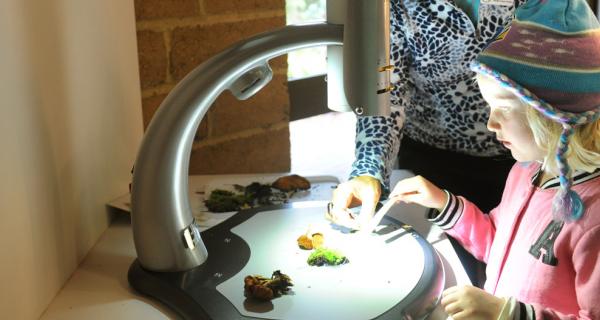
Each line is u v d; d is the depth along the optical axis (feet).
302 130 8.84
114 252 3.83
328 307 3.03
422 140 5.12
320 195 4.50
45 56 3.31
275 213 4.08
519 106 3.18
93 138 3.92
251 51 3.18
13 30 2.97
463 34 4.27
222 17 5.42
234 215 4.04
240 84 3.29
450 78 4.52
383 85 3.18
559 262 3.14
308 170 7.49
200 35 5.35
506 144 3.32
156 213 3.33
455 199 3.95
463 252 5.07
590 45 3.07
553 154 3.11
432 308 3.13
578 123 3.02
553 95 3.06
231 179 4.84
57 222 3.40
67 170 3.55
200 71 3.22
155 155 3.30
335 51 3.25
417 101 4.90
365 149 4.33
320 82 7.39
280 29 3.21
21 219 3.01
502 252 3.53
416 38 4.42
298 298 3.11
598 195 3.08
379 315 2.96
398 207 4.38
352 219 3.87
